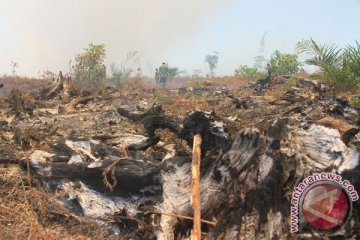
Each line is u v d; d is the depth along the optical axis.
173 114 9.93
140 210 4.79
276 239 3.68
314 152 4.03
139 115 8.11
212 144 5.30
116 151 6.03
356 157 3.68
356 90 9.65
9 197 5.03
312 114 7.33
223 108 9.81
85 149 6.05
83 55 16.19
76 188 5.19
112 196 5.07
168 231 4.41
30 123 9.37
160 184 4.94
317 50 9.82
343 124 4.99
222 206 4.30
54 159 5.86
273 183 3.91
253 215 3.92
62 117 10.05
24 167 5.83
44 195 5.05
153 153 6.32
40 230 4.42
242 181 4.20
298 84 10.86
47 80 21.97
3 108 11.32
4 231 4.37
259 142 4.27
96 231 4.66
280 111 8.28
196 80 18.89
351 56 9.73
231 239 3.86
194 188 4.25
